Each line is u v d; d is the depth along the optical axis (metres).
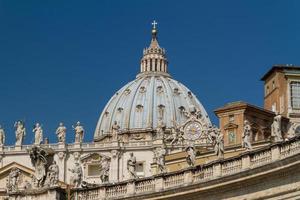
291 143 68.88
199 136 173.12
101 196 81.75
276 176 68.75
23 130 181.25
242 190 71.50
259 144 90.69
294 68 116.56
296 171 67.19
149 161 177.12
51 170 86.88
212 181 73.31
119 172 177.50
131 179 80.44
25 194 86.19
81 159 178.12
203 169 75.38
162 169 92.50
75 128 181.25
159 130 193.25
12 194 86.75
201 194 74.62
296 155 66.50
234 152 95.44
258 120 115.62
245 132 77.25
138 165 177.62
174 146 158.75
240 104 115.50
